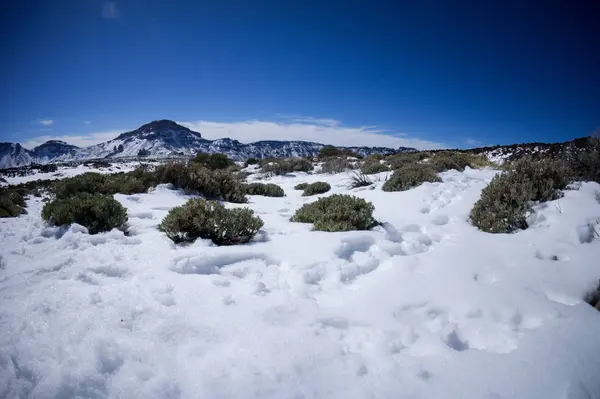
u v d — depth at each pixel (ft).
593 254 10.29
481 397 5.37
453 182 28.17
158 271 10.91
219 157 79.87
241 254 12.53
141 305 8.46
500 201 16.11
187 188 30.01
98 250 13.10
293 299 9.19
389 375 6.04
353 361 6.45
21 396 5.36
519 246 12.13
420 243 13.69
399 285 9.84
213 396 5.49
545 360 6.00
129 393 5.56
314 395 5.57
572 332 6.70
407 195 24.44
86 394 5.53
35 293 9.15
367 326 7.93
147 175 33.53
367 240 14.52
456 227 16.11
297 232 16.46
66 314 7.86
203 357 6.53
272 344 6.92
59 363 6.19
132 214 20.34
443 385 5.70
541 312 7.80
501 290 8.91
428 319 8.20
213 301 8.96
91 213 16.99
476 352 6.59
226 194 29.73
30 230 16.76
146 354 6.58
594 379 5.43
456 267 10.75
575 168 19.77
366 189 31.94
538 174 16.80
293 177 60.34
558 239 12.15
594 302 8.30
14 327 7.27
